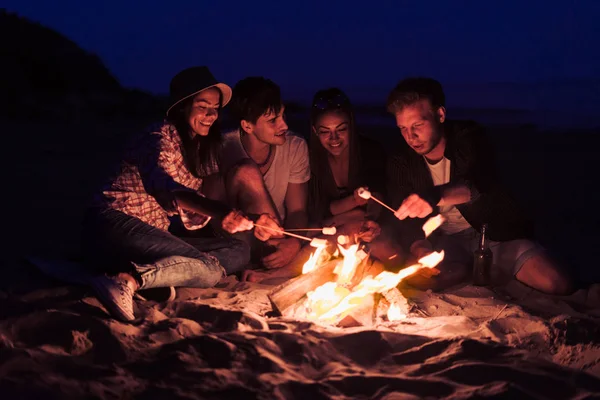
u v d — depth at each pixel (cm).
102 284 344
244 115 456
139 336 317
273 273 457
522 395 263
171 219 518
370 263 429
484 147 427
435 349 309
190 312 361
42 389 259
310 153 496
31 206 679
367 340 316
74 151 1104
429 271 426
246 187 471
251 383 271
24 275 425
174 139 399
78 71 2188
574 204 733
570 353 317
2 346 297
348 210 498
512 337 330
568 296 415
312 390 268
